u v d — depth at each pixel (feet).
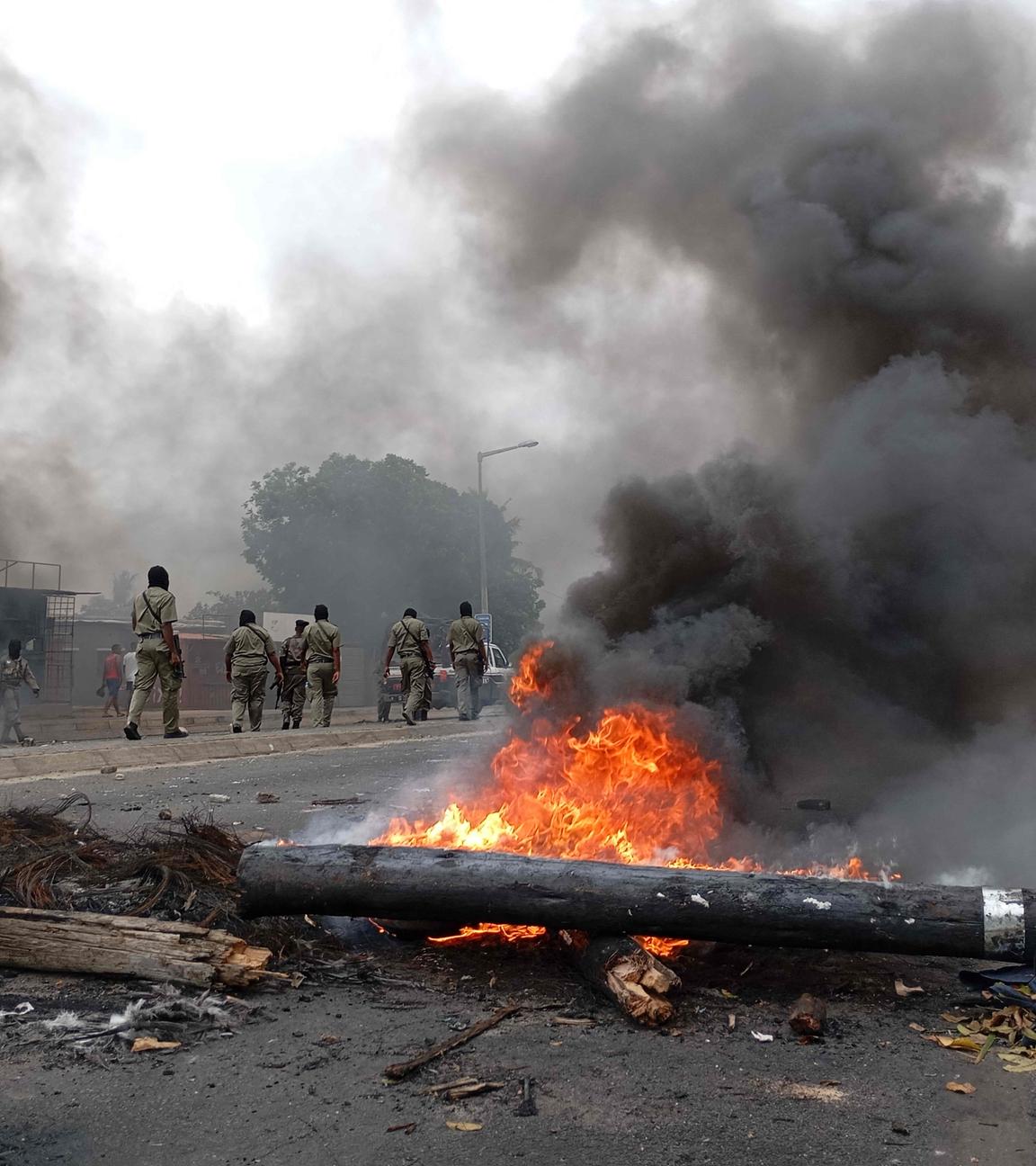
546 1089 9.99
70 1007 11.95
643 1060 10.72
